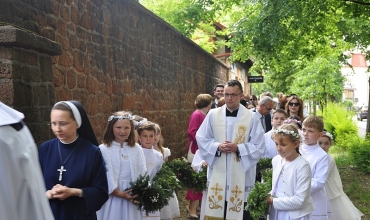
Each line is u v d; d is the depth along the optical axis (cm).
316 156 486
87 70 617
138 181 445
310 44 1547
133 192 443
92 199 336
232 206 536
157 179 495
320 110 2255
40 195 203
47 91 427
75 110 339
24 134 200
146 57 904
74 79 574
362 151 1121
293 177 432
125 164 448
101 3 672
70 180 337
